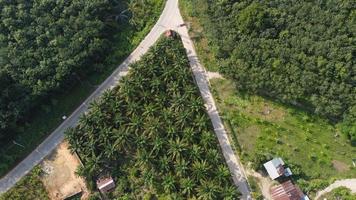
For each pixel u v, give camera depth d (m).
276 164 105.94
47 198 109.69
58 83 114.12
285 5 114.62
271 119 113.25
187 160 105.38
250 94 116.12
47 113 118.19
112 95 114.00
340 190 104.56
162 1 129.62
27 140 115.62
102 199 108.56
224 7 118.56
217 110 115.06
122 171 110.06
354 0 110.12
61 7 122.25
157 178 106.75
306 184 105.94
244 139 111.62
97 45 119.38
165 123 109.62
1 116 109.06
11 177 112.12
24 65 114.88
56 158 113.62
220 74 119.12
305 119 112.25
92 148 108.56
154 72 114.62
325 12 111.31
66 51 116.75
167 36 122.38
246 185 106.56
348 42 107.88
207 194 100.19
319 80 108.44
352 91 106.62
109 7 126.56
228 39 115.44
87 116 111.12
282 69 110.19
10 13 119.06
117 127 111.62
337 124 110.38
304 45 110.00
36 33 118.50
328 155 108.69
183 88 113.25
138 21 127.50
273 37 113.62
